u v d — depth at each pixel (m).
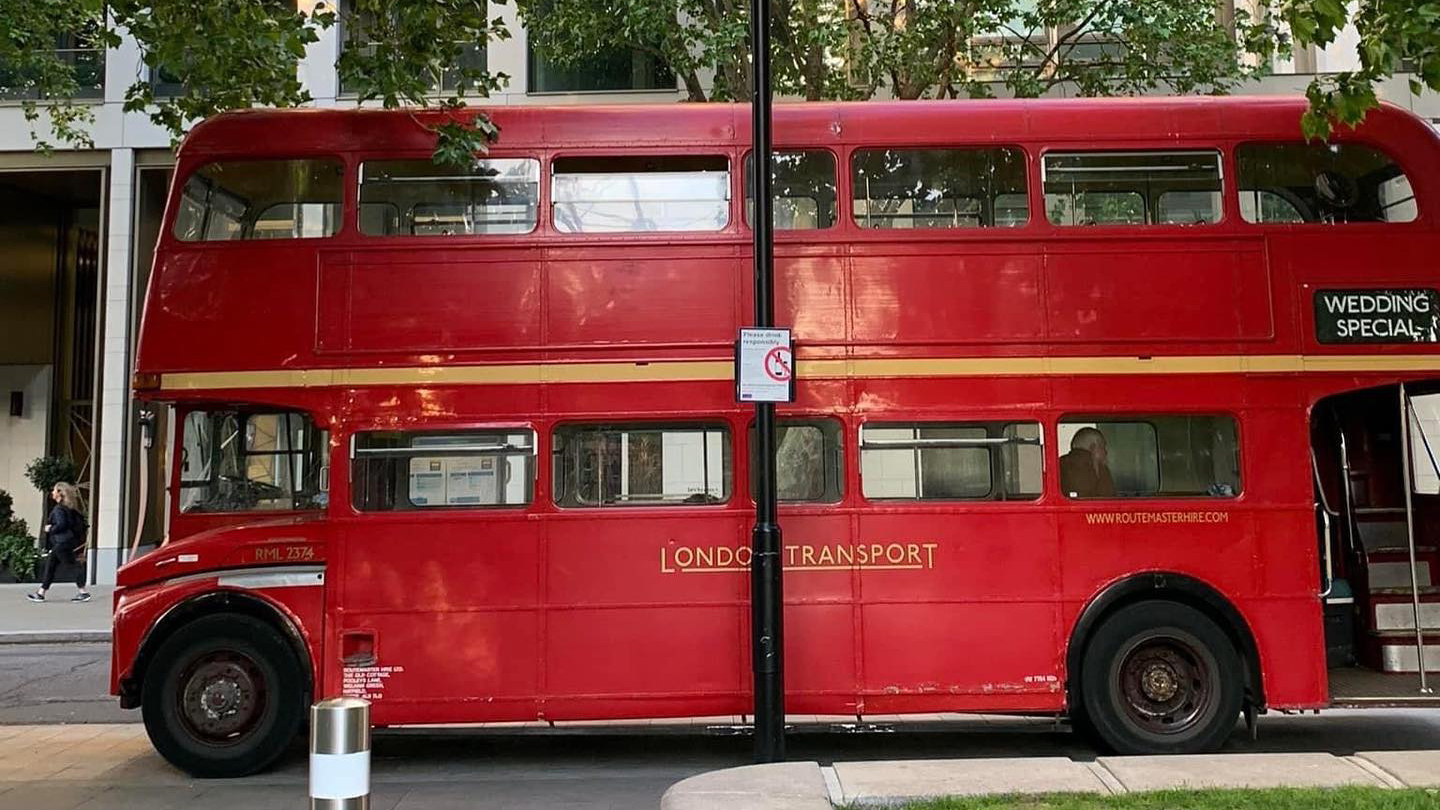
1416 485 8.90
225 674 7.76
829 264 7.80
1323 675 7.58
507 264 7.80
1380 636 8.25
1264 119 7.91
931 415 7.68
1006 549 7.70
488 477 7.74
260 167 7.92
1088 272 7.77
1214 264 7.76
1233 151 7.88
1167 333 7.71
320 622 7.69
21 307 23.47
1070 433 7.77
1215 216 7.86
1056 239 7.79
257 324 7.73
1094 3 12.82
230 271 7.78
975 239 7.80
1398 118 7.91
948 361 7.72
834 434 7.80
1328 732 8.96
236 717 7.73
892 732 9.02
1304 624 7.62
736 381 6.91
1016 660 7.64
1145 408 7.66
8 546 20.72
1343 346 7.70
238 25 7.97
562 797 7.08
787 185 7.93
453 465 7.74
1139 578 7.63
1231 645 7.68
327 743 4.41
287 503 8.05
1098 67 14.23
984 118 7.93
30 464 22.59
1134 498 7.71
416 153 7.87
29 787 7.43
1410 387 8.35
